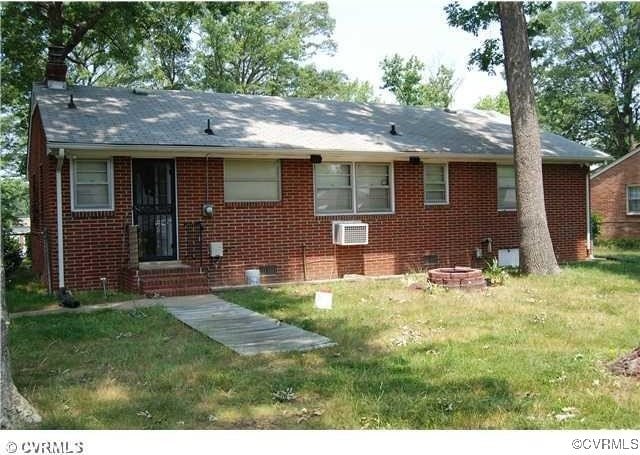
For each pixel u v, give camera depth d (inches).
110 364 252.1
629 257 721.0
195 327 322.7
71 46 788.0
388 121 659.4
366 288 461.4
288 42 1450.5
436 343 276.2
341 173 559.2
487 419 182.1
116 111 518.0
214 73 1425.9
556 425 176.2
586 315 337.7
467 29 604.7
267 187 523.5
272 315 357.4
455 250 609.0
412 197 586.9
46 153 451.5
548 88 1475.1
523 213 530.3
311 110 649.0
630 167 1003.3
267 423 184.5
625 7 1365.7
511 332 296.8
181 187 485.7
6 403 181.6
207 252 494.9
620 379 216.1
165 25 919.7
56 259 449.4
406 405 194.7
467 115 766.5
